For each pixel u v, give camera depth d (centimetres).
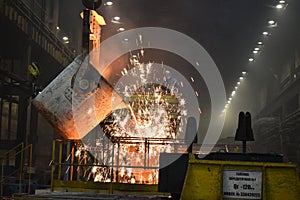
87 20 754
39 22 3092
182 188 512
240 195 472
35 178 2234
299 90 3494
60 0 4222
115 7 3434
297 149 3581
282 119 4275
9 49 3000
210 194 470
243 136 528
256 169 476
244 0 3394
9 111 3083
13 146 2562
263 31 3769
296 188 468
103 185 789
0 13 2342
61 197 562
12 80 2611
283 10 3391
